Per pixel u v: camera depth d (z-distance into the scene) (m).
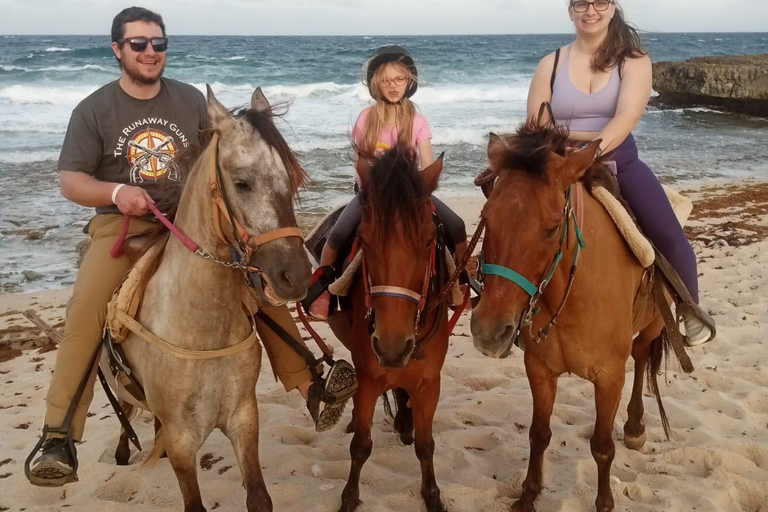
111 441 4.63
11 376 5.78
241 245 2.62
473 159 16.23
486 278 2.95
